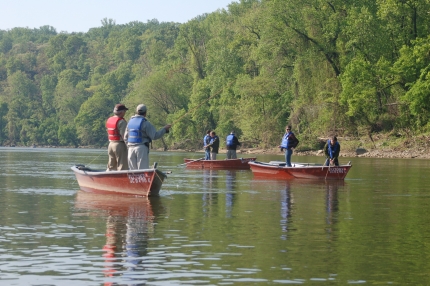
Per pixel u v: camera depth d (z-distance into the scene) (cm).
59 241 916
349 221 1134
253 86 6612
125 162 1570
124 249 860
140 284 686
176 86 8775
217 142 3088
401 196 1593
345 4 5644
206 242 915
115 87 13212
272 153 6212
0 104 13762
